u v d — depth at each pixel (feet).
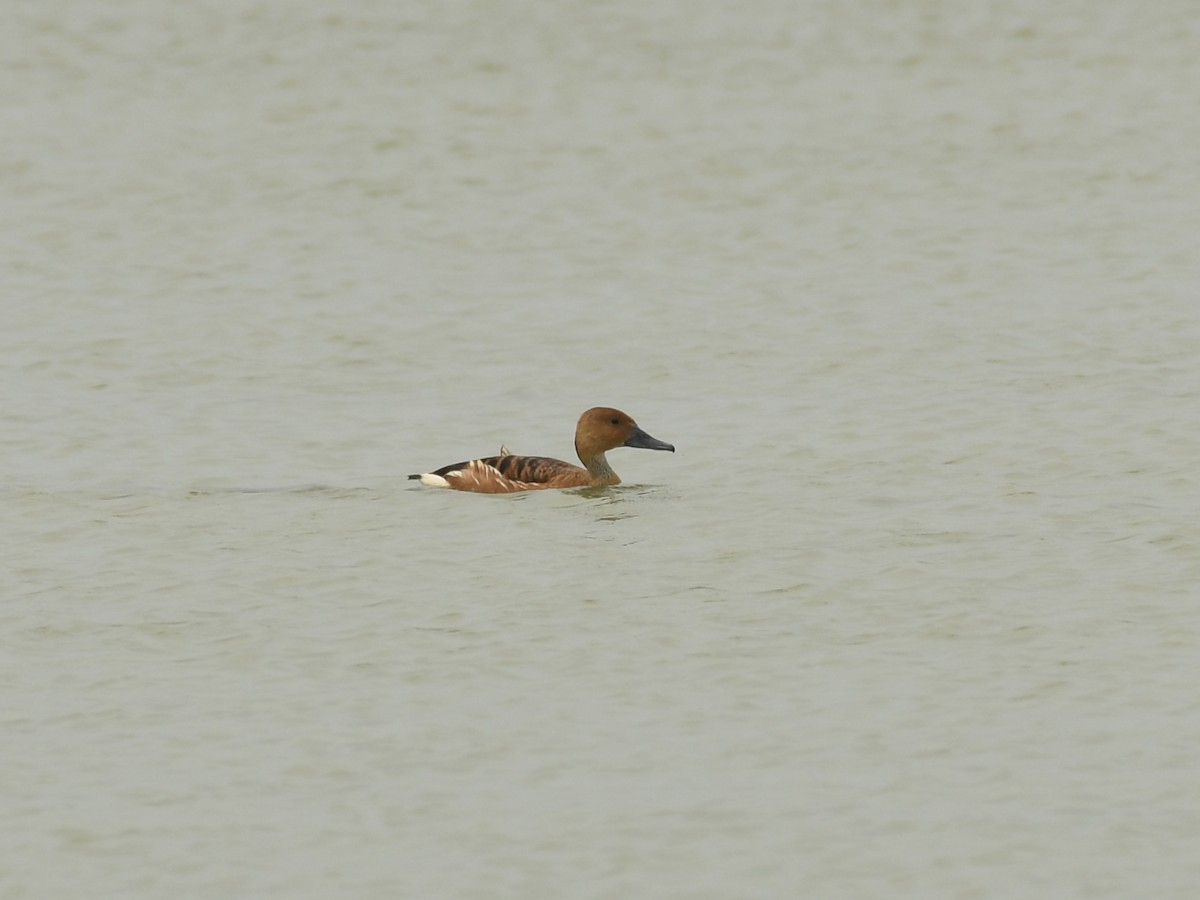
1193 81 172.35
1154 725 57.36
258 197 147.43
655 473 85.92
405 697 60.44
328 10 196.03
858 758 55.72
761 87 174.09
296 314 119.75
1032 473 84.12
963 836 51.16
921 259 130.11
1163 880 48.85
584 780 54.65
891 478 84.02
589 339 113.50
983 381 101.50
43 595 69.87
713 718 58.65
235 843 51.37
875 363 106.42
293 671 62.59
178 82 177.47
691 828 51.75
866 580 70.03
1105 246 131.44
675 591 69.21
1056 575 70.08
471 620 66.74
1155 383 99.60
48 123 166.50
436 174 152.76
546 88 174.40
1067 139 157.79
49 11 197.67
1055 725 57.57
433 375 106.42
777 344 111.34
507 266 130.72
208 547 75.10
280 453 90.48
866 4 196.24
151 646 64.85
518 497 81.25
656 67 179.83
